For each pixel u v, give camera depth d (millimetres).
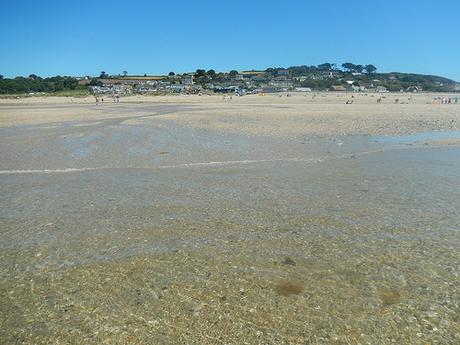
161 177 17594
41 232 11281
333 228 11406
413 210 12867
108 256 9750
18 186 16266
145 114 52469
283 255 9750
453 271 8867
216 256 9711
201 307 7613
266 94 173375
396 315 7332
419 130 34438
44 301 7859
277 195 14609
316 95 159750
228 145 25906
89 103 98500
